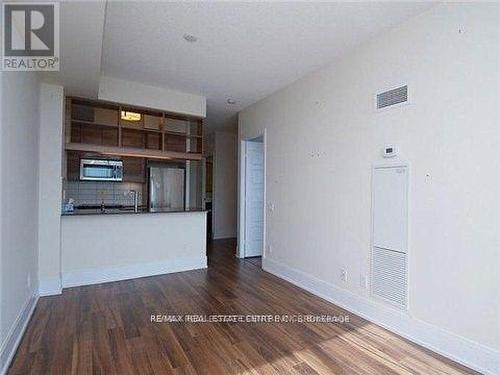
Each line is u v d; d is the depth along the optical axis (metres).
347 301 3.02
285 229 4.06
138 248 4.08
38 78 3.11
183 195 6.09
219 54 3.14
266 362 2.06
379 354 2.18
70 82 3.28
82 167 4.74
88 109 4.30
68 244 3.60
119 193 5.55
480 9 1.99
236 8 2.33
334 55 3.12
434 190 2.26
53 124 3.34
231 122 6.27
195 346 2.26
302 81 3.77
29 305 2.71
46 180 3.32
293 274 3.85
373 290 2.74
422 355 2.18
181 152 4.68
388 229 2.60
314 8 2.32
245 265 4.80
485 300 1.96
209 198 7.76
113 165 5.02
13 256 2.17
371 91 2.79
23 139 2.48
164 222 4.29
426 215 2.31
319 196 3.44
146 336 2.41
